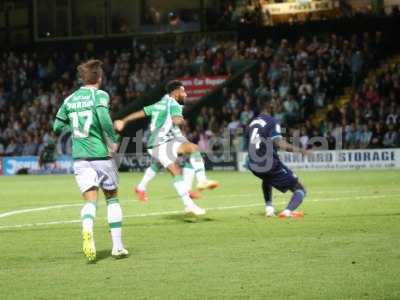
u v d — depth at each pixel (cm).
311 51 3656
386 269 845
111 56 4284
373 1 3997
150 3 4347
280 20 4178
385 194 1803
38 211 1628
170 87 1447
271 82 3544
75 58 4244
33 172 3644
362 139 3102
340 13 4056
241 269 871
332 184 2234
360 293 739
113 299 739
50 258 983
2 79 4238
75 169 963
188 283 803
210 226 1266
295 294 742
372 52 3625
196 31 4234
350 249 981
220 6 4219
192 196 1523
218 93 3722
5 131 3869
